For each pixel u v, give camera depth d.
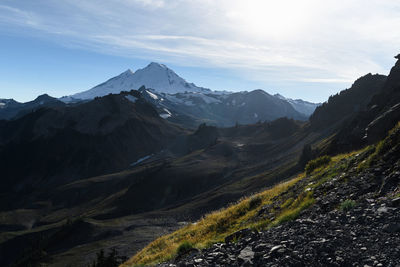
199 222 23.55
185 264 9.78
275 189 21.73
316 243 8.38
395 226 8.02
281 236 9.75
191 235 19.84
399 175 11.28
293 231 9.90
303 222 10.57
